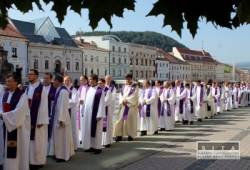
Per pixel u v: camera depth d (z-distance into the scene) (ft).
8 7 8.86
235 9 7.27
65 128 34.94
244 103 119.96
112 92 44.16
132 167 31.99
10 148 28.14
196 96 72.95
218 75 448.65
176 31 7.55
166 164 32.96
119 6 7.73
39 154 31.86
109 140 43.04
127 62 315.99
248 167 30.99
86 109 39.55
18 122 27.89
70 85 42.27
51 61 233.76
